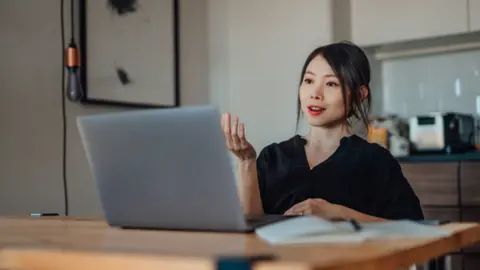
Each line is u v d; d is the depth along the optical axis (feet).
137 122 3.78
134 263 2.66
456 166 9.61
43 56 9.04
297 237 3.10
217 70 11.81
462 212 9.53
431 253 3.30
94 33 9.68
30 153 8.83
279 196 5.56
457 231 3.72
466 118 10.41
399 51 11.41
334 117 5.62
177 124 3.61
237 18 11.72
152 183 3.87
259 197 5.07
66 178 9.32
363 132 7.70
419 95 11.48
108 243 3.21
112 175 4.04
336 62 5.60
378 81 11.71
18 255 3.01
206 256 2.55
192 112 3.54
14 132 8.63
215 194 3.63
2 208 8.43
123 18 10.18
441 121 10.22
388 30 10.79
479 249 9.05
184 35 11.44
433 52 11.19
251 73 11.55
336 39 10.79
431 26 10.36
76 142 9.48
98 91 9.71
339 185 5.37
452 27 10.14
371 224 3.73
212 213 3.68
